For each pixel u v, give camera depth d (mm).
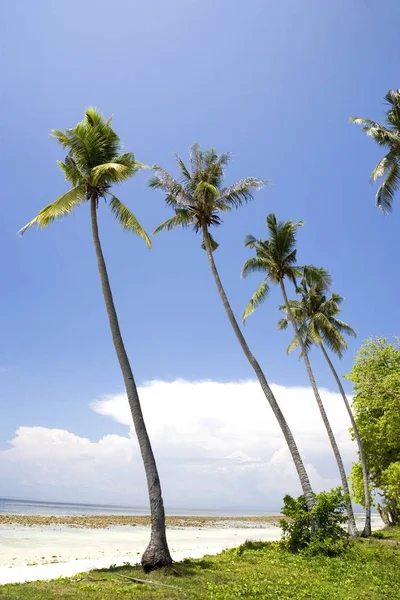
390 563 17859
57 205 17906
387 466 33281
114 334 17531
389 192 22812
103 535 42281
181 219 23812
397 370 34844
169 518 84125
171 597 11398
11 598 10484
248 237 27344
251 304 28156
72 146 18812
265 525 75500
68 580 13281
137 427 16406
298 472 21406
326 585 14062
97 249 18609
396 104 22938
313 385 29703
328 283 30109
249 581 13797
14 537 34812
